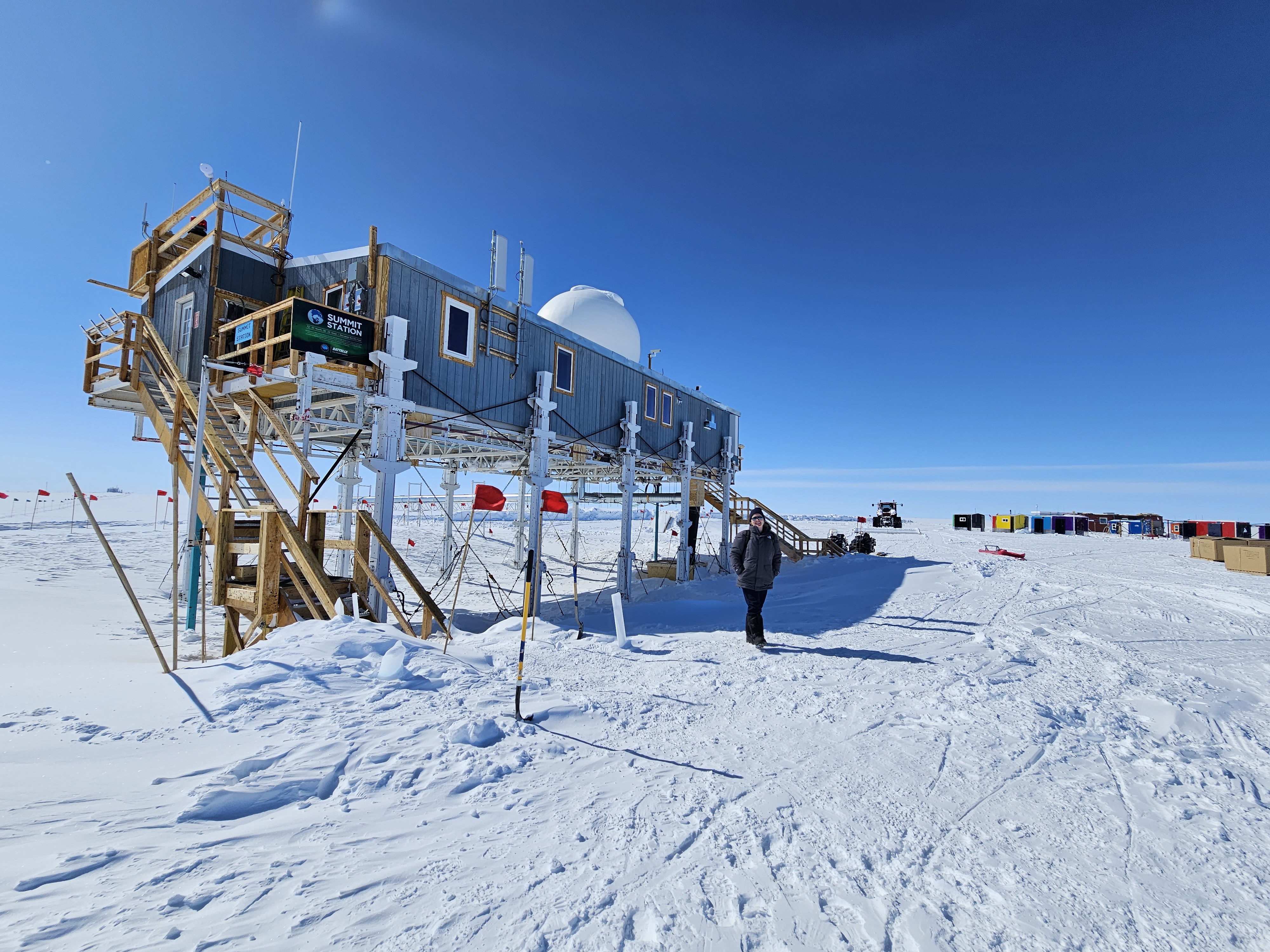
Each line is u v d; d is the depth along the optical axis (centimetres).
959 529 6234
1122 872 293
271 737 385
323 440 1523
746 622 834
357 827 303
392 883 258
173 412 1070
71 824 277
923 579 1552
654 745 449
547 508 1043
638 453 1764
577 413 1534
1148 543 4116
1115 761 439
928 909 258
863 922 248
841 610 1130
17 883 233
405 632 749
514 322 1326
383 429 1015
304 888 249
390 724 423
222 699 436
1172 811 359
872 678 656
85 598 1290
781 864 291
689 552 2136
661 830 319
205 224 1280
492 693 514
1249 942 242
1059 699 583
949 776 405
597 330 2086
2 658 637
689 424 2062
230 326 1089
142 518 4922
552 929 233
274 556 777
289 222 1259
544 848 295
